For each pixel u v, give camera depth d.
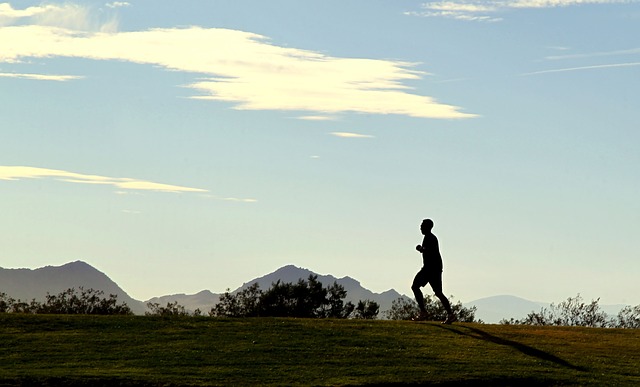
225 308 105.81
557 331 54.84
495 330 53.66
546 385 42.31
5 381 40.97
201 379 41.72
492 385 42.00
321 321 55.66
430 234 54.41
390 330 52.56
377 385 41.44
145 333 51.09
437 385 41.78
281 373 42.97
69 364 44.34
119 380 41.22
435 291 54.94
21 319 53.78
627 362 47.03
